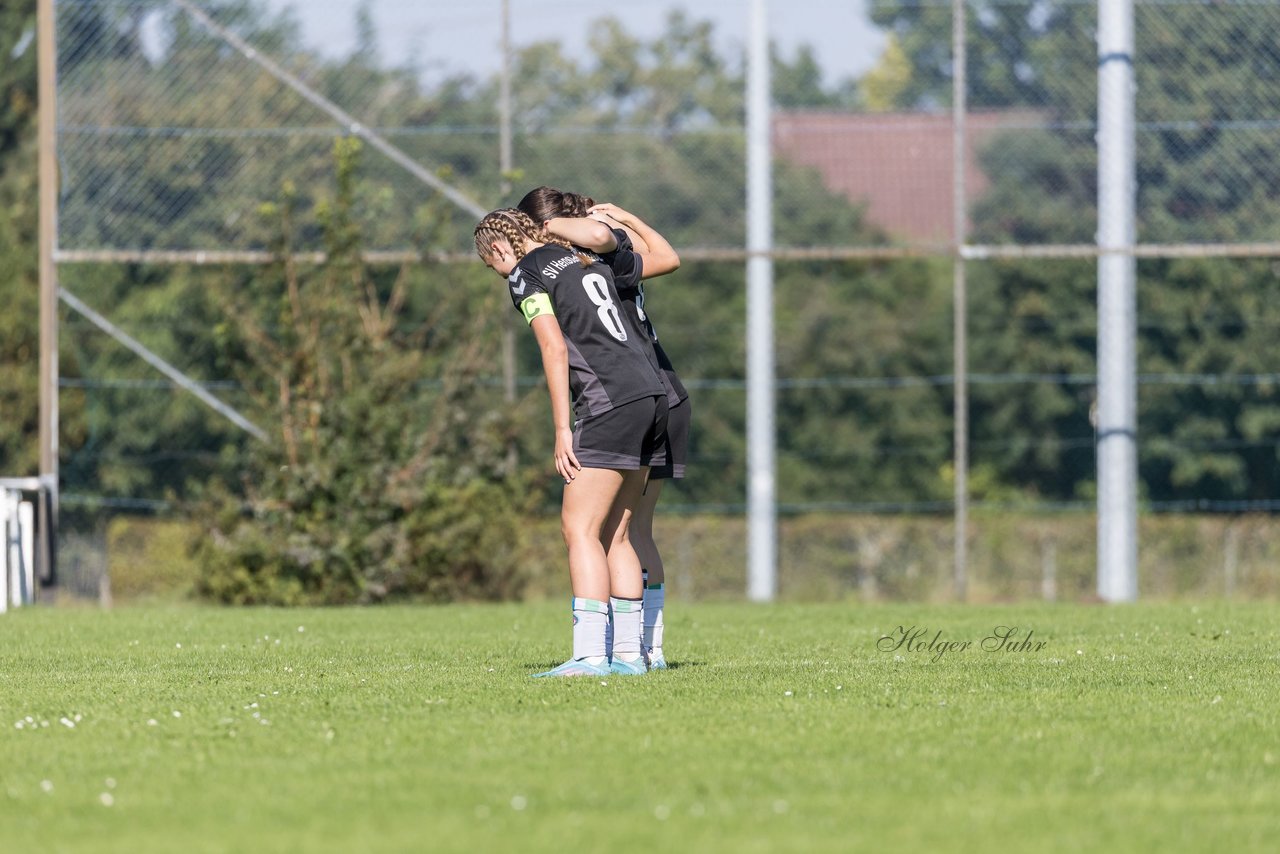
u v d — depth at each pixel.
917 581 52.59
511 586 41.88
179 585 44.16
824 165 69.12
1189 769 12.34
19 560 40.28
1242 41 52.50
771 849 9.66
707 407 66.31
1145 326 59.22
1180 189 53.38
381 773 12.19
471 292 44.53
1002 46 62.66
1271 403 58.78
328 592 39.97
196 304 46.53
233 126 47.44
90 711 15.83
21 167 72.31
